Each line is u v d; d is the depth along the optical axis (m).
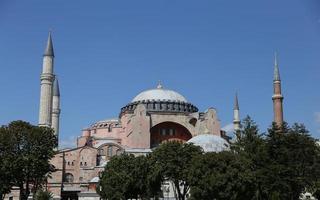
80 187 135.00
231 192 72.00
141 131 144.25
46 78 130.12
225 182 71.69
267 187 73.31
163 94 162.50
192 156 85.00
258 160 76.31
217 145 122.62
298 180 75.62
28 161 86.19
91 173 139.25
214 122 148.00
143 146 143.12
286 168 74.00
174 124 154.25
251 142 80.44
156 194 90.56
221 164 75.19
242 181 72.31
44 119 128.12
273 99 129.12
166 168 84.94
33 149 89.00
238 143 82.19
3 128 89.75
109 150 149.12
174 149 86.81
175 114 152.38
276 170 73.62
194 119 153.38
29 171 86.94
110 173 92.12
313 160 79.56
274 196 71.75
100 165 142.38
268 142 78.69
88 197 123.75
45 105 128.88
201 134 137.88
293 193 78.06
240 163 74.94
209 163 76.00
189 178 77.06
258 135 81.88
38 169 87.75
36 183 91.94
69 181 139.62
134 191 90.88
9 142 87.12
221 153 79.38
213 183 71.94
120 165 92.50
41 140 90.19
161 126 153.62
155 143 151.75
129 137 147.25
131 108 161.88
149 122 145.75
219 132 147.50
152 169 86.69
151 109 157.25
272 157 77.75
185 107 160.75
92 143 159.00
